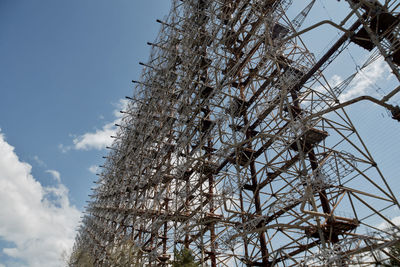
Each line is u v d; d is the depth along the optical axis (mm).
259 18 27188
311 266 15641
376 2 16891
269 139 25594
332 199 20000
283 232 22172
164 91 39031
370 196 18781
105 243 46875
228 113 29062
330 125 21547
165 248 31297
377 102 16156
